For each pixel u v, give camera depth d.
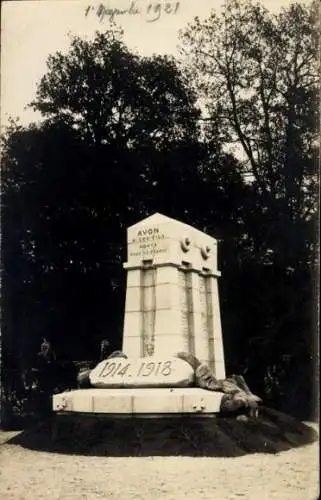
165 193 22.50
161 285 12.77
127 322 13.03
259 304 20.84
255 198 21.88
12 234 21.20
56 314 21.42
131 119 22.58
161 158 22.30
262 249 21.62
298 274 20.64
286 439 11.27
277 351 20.33
